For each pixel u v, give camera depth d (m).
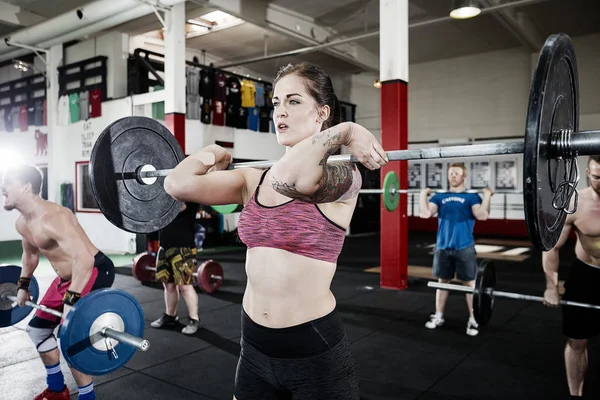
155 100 6.26
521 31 7.59
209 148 1.12
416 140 10.70
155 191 1.53
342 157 0.96
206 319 3.54
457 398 2.18
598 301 1.85
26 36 6.88
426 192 3.26
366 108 11.05
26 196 1.87
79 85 7.55
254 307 1.00
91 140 7.32
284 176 0.82
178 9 5.88
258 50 9.12
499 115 9.57
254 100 8.27
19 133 8.56
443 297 3.29
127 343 1.56
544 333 3.16
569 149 0.90
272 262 0.96
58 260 1.97
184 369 2.55
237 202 1.12
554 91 0.90
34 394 2.24
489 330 3.23
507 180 9.55
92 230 7.46
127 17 5.82
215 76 7.62
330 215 0.95
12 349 2.88
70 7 6.91
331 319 0.97
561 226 1.05
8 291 2.34
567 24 8.01
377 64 9.78
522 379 2.39
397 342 2.98
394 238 4.57
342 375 0.98
